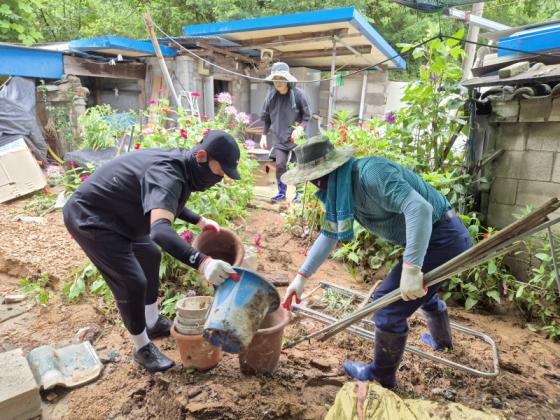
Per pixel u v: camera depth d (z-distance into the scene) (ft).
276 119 18.60
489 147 12.89
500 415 6.86
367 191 6.37
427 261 7.01
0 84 29.04
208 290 10.66
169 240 6.07
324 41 25.07
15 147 20.86
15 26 33.17
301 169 6.72
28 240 14.25
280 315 7.72
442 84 13.84
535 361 9.07
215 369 7.87
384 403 6.68
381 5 47.91
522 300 11.44
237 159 6.88
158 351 8.07
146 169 6.97
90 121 22.33
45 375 7.44
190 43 27.89
